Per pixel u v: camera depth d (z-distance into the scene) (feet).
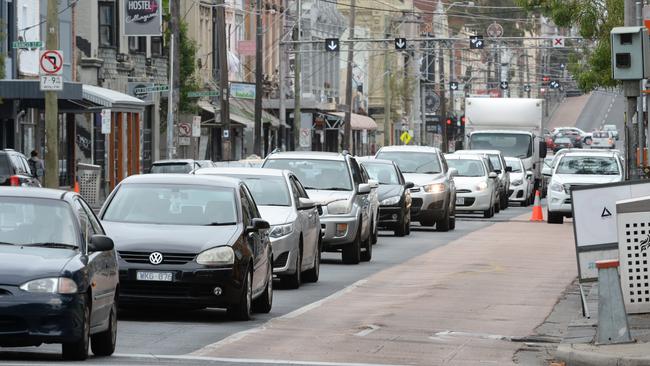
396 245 253.44
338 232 206.80
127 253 132.87
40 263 101.50
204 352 113.91
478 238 273.54
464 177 357.41
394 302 157.48
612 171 327.26
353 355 114.73
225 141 429.79
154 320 136.36
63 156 414.21
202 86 522.88
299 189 184.65
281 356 112.78
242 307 136.26
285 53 542.98
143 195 142.72
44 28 397.80
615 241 133.18
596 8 271.28
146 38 488.44
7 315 99.04
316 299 161.17
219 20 431.02
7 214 107.76
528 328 135.44
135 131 450.30
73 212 108.68
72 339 101.04
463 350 119.65
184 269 132.26
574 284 179.22
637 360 106.42
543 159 481.87
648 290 128.67
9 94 334.65
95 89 379.55
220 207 141.38
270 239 167.94
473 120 460.55
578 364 110.22
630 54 163.12
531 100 460.14
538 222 338.54
